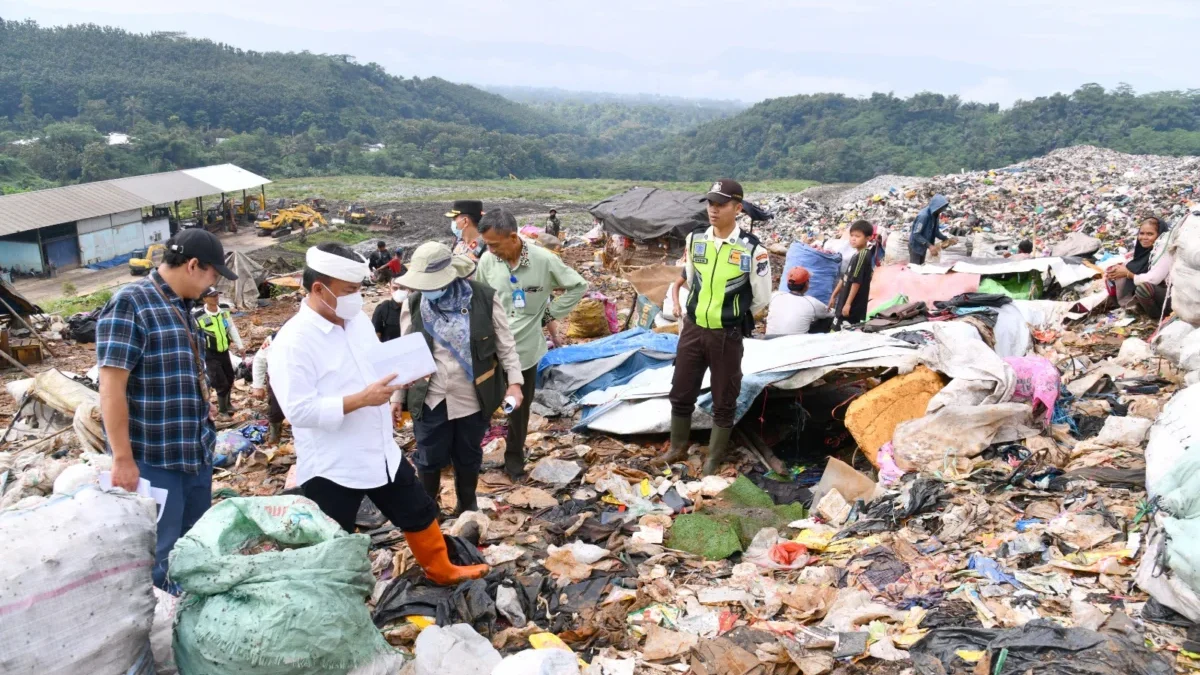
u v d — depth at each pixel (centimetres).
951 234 2302
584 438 655
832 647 341
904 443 509
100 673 245
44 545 240
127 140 10988
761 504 511
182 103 15000
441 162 13662
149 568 268
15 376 1395
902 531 438
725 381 550
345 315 357
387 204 6581
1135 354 693
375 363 367
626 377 725
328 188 8656
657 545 462
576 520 502
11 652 227
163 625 288
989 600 363
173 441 358
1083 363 712
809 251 1032
